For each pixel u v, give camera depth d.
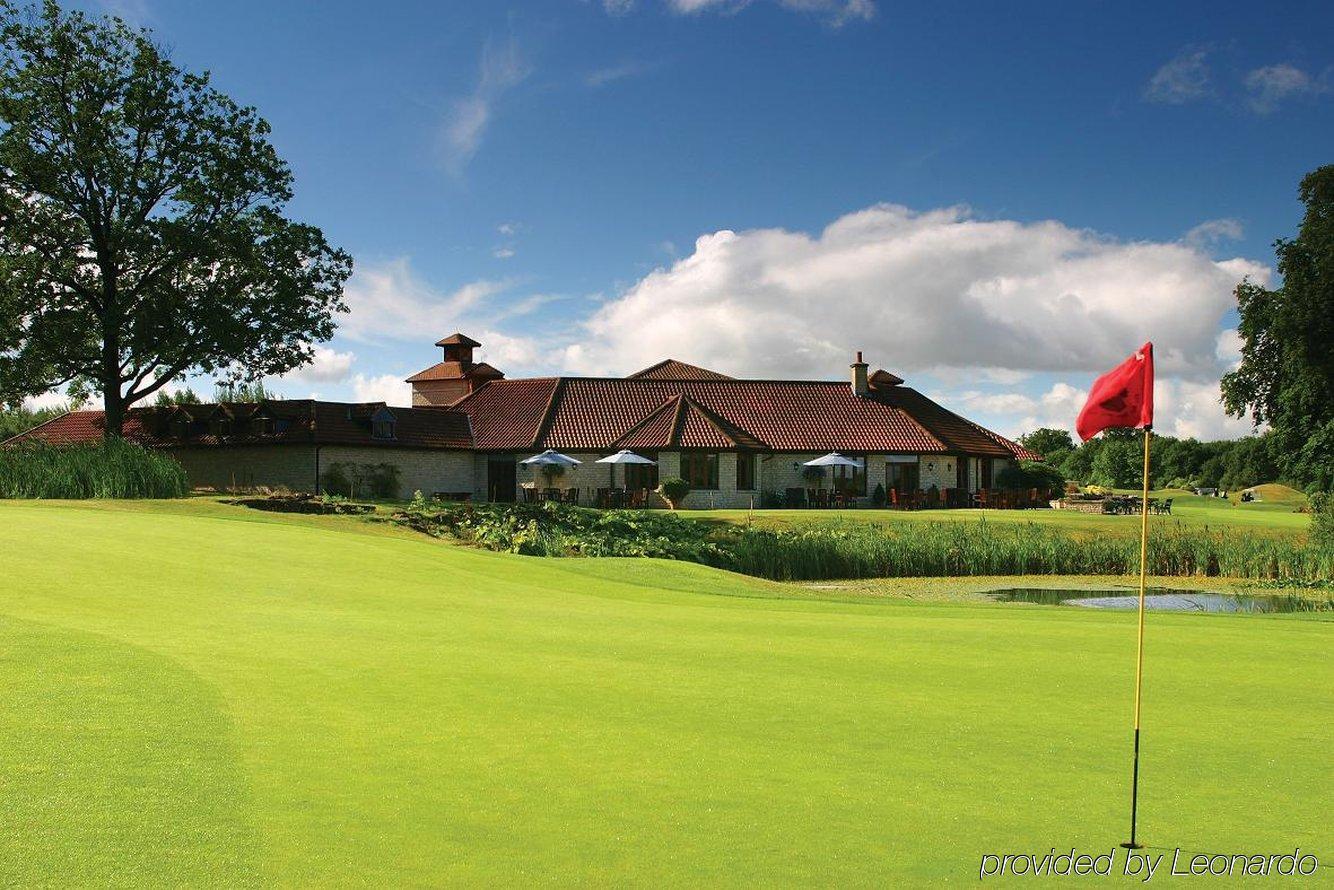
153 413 50.28
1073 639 11.31
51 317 41.16
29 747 6.07
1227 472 105.81
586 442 49.84
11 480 29.05
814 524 35.78
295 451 46.09
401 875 4.49
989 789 5.90
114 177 41.91
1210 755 6.70
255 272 44.84
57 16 41.59
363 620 11.41
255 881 4.37
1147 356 6.41
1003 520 39.19
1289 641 11.26
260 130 45.91
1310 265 46.19
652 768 6.14
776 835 5.10
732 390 55.28
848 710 7.75
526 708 7.52
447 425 51.91
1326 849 5.06
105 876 4.37
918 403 58.19
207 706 7.14
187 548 16.28
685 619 12.66
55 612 10.70
